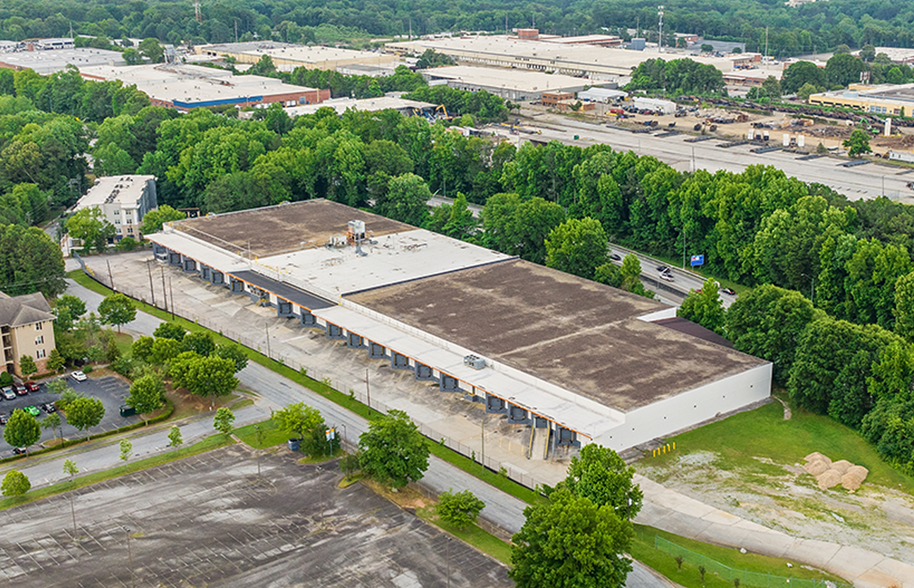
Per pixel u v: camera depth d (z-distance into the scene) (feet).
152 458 551.59
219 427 569.64
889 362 556.51
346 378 654.53
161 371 631.15
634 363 613.93
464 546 467.52
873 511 495.00
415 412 604.08
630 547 442.09
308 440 548.72
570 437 559.38
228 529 481.05
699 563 450.71
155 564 452.76
